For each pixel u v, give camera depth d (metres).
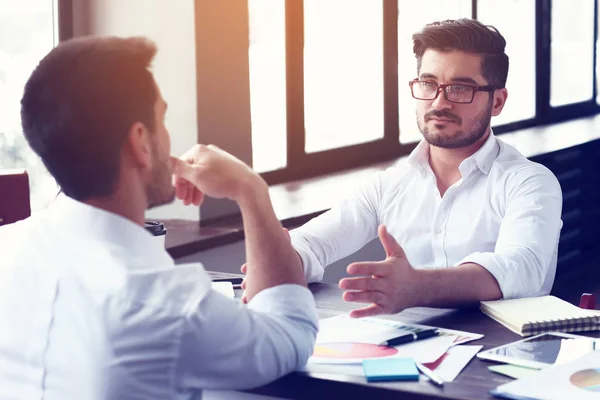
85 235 1.51
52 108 1.48
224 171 1.74
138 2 3.95
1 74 3.65
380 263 2.02
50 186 3.82
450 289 2.15
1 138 3.67
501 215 2.70
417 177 2.88
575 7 8.07
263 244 1.69
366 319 2.09
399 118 5.96
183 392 1.47
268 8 4.76
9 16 3.67
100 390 1.41
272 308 1.63
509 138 6.55
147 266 1.49
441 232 2.80
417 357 1.77
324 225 2.84
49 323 1.47
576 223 6.49
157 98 1.56
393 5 5.71
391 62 5.76
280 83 4.89
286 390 1.70
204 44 3.92
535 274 2.36
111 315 1.42
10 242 1.58
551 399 1.49
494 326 2.04
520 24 7.23
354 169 5.44
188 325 1.42
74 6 3.98
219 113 4.04
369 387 1.62
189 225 3.96
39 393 1.48
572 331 2.00
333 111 5.36
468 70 2.67
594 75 8.45
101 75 1.48
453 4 6.39
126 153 1.52
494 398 1.54
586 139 6.61
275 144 4.91
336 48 5.32
